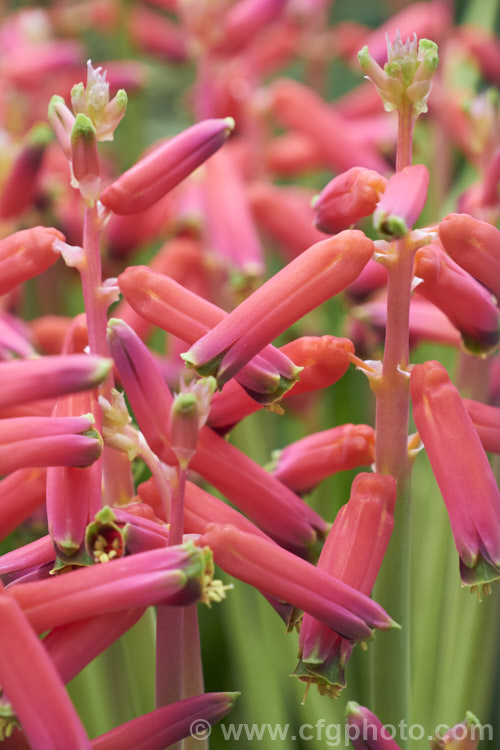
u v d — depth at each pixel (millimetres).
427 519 443
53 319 425
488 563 292
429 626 418
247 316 292
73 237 479
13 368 270
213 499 305
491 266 299
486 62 573
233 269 439
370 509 303
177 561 278
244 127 521
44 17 651
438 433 297
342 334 482
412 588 448
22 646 270
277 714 434
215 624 480
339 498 453
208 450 310
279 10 527
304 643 296
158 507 310
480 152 396
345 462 328
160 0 620
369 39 602
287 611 305
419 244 295
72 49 594
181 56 637
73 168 300
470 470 295
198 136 306
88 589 276
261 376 297
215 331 293
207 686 477
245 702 439
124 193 303
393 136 513
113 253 478
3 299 446
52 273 494
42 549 302
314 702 427
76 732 270
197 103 538
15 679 270
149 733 287
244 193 452
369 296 410
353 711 298
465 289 309
